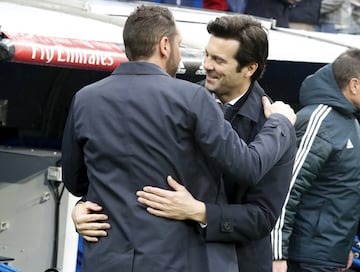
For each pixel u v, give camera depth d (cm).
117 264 923
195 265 949
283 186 998
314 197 1295
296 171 1241
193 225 955
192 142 934
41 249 1247
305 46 1598
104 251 934
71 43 1111
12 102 1412
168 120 920
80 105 956
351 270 1462
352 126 1297
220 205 963
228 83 1000
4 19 1211
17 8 1363
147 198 921
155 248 918
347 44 1697
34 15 1311
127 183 929
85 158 959
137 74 944
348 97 1280
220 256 961
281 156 977
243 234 970
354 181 1295
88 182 1006
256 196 989
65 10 1430
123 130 927
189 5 1845
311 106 1297
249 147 950
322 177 1289
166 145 920
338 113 1286
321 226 1292
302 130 1266
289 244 1309
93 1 1561
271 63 1641
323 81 1291
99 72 1479
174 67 972
